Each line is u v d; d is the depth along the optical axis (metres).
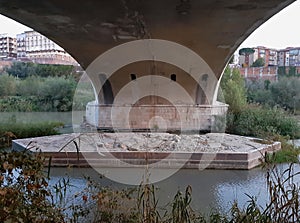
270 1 8.94
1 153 3.04
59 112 25.83
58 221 3.18
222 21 10.62
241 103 19.08
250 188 7.91
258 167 10.20
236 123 15.98
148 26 11.26
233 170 9.88
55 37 13.24
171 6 9.43
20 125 16.39
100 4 9.59
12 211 2.59
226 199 7.11
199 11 9.77
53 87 26.52
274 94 21.55
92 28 11.88
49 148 11.04
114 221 4.33
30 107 25.92
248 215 3.33
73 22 11.35
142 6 9.55
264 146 11.24
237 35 11.88
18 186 3.01
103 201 4.89
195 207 6.56
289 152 9.77
